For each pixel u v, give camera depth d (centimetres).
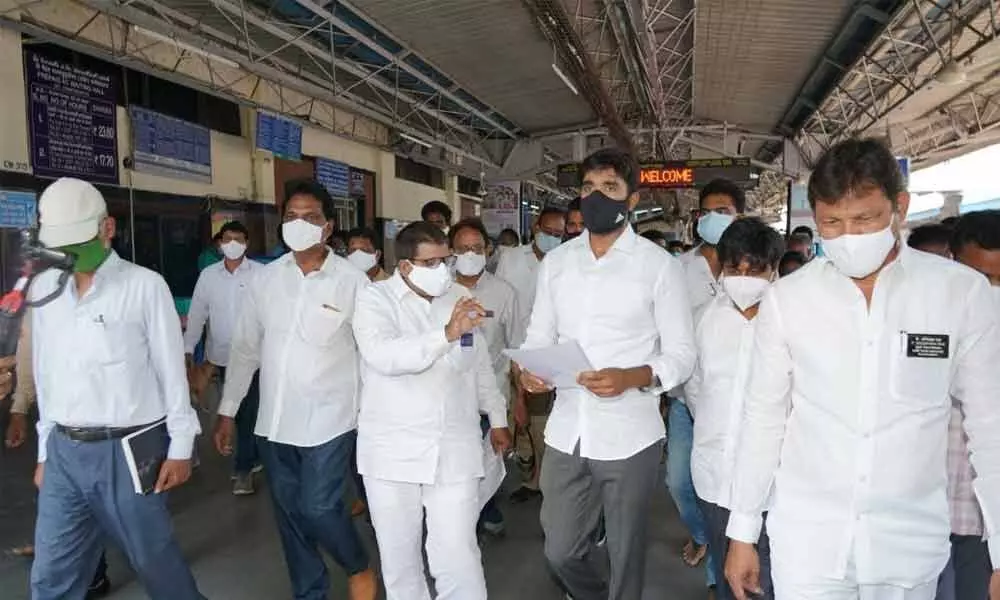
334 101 865
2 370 204
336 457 270
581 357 201
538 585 322
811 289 154
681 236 2616
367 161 1247
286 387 270
